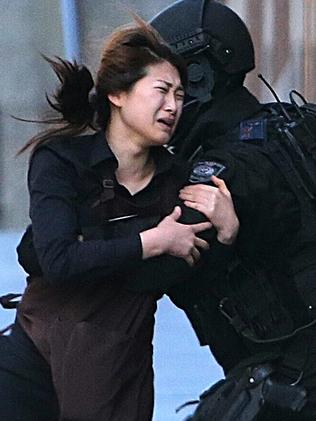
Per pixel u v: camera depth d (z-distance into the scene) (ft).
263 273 35.04
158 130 34.60
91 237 34.37
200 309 35.96
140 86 34.42
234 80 37.35
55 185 34.12
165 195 35.37
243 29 37.63
